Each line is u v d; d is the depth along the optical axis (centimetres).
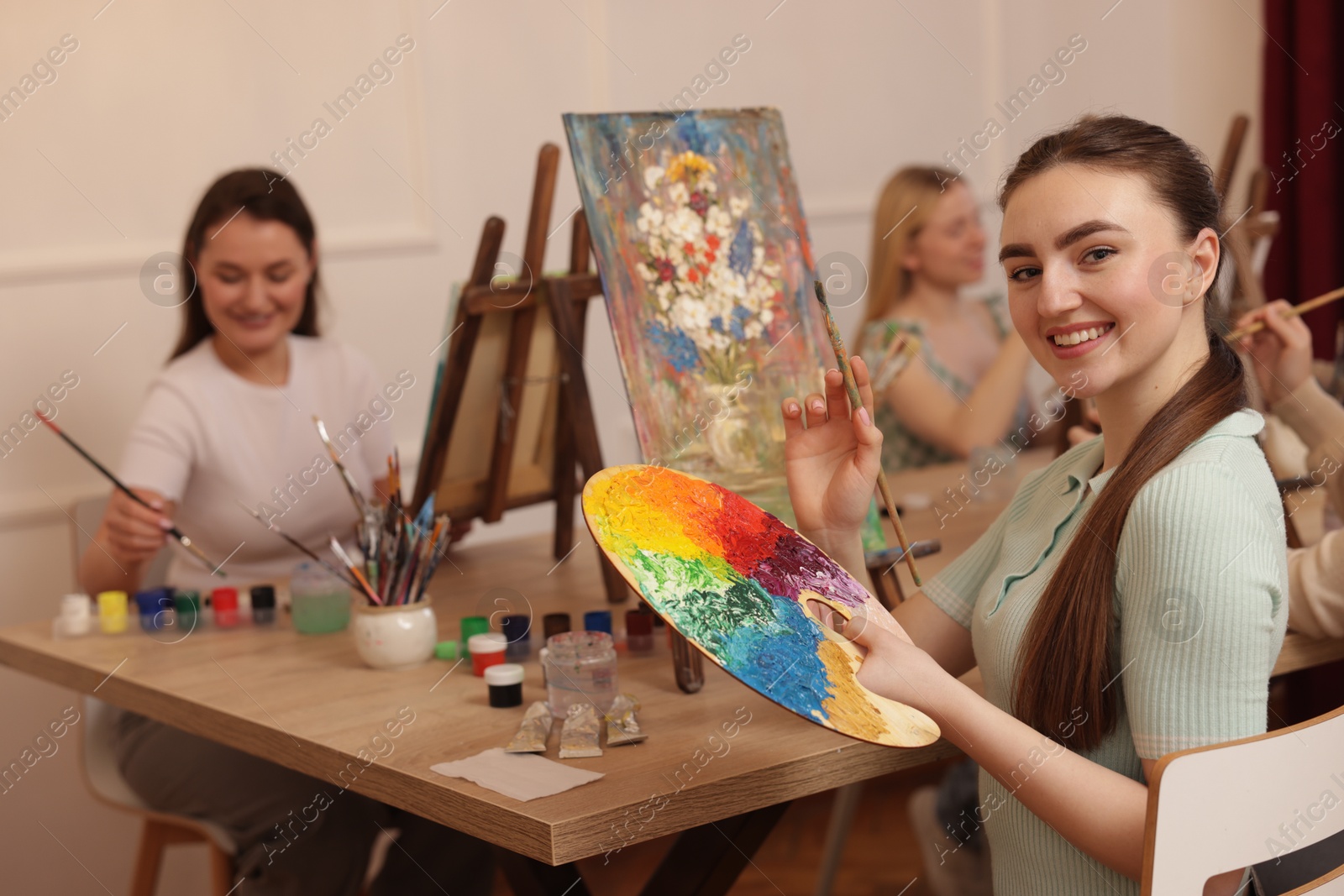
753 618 86
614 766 99
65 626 157
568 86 286
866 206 338
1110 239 92
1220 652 85
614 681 114
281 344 204
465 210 273
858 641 89
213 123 237
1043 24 363
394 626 135
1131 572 89
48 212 219
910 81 343
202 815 167
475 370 173
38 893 219
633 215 138
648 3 297
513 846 90
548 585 171
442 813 96
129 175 227
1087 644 92
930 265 274
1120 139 94
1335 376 181
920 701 87
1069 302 93
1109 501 92
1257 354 155
